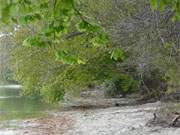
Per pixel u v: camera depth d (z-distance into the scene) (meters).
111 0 20.80
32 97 51.31
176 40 16.25
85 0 22.34
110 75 35.47
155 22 16.28
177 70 18.17
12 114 33.50
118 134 20.59
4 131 24.44
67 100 42.72
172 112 21.25
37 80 33.69
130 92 42.12
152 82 34.53
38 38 8.81
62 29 8.56
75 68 33.56
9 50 37.41
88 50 30.03
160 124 21.28
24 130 24.66
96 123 25.20
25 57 32.53
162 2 7.26
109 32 18.95
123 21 18.58
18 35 32.31
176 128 20.28
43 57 32.06
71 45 25.14
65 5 7.29
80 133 22.23
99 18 21.03
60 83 34.66
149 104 33.53
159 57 17.78
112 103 37.97
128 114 27.73
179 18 7.78
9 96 54.62
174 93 22.77
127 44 18.67
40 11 8.31
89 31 9.23
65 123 26.78
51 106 38.81
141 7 17.39
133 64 25.17
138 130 20.78
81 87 38.06
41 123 27.53
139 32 17.45
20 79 35.44
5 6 6.32
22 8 7.28
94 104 38.31
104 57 32.97
